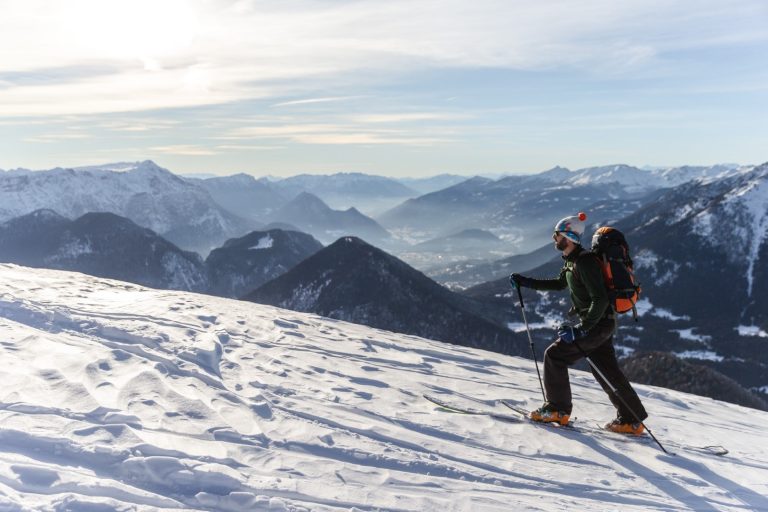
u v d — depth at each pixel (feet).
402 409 18.80
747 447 20.31
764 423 26.53
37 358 18.30
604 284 17.61
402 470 13.96
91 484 11.12
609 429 19.80
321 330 31.30
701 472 16.56
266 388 18.94
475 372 26.30
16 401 14.55
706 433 21.66
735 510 14.30
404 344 30.73
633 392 19.19
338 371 22.65
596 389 26.86
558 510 13.08
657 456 17.42
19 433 12.67
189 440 13.75
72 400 15.12
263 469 12.93
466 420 18.57
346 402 18.63
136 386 16.74
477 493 13.34
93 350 19.88
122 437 13.25
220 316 30.17
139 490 11.35
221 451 13.43
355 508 11.83
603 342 18.61
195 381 18.28
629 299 17.54
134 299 32.99
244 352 23.44
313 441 14.80
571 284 18.48
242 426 15.12
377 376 22.86
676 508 14.08
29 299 28.60
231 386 18.57
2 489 10.58
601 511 13.41
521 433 18.07
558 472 15.31
